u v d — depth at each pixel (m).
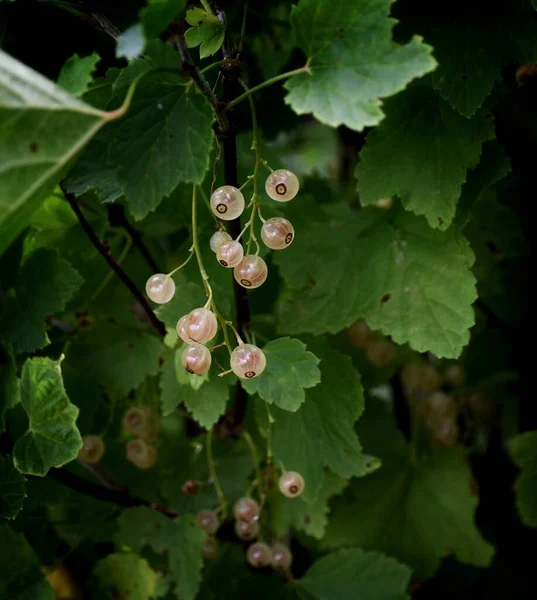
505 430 0.45
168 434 0.42
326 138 0.76
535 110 0.36
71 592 0.42
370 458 0.35
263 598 0.39
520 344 0.43
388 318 0.35
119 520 0.38
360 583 0.38
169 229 0.38
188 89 0.28
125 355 0.37
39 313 0.33
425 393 0.43
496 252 0.43
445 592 0.46
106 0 0.33
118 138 0.28
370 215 0.37
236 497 0.39
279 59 0.43
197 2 0.35
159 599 0.39
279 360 0.31
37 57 0.37
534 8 0.31
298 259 0.37
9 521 0.36
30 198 0.26
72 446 0.31
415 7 0.32
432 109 0.33
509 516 0.46
